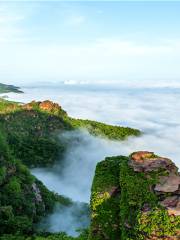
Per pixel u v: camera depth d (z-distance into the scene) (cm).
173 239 1681
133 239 1747
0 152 5675
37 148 13300
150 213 1731
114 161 2109
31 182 5825
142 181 1861
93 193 1994
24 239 3344
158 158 1967
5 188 5150
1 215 4300
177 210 1706
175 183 1833
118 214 1922
